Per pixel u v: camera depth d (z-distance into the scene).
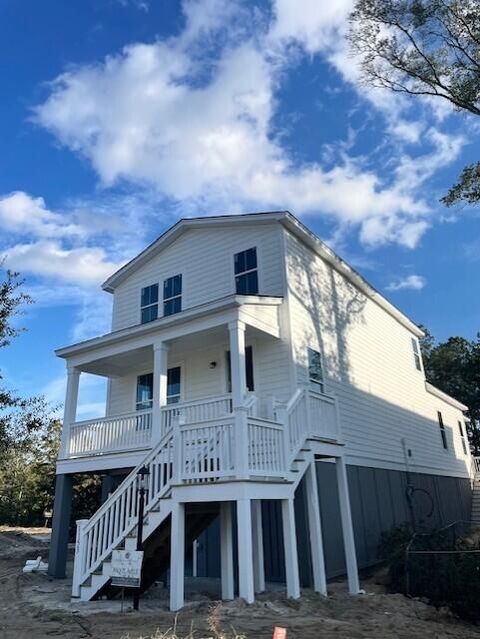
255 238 13.48
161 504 7.86
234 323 10.31
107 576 8.02
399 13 13.38
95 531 8.51
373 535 13.40
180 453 8.00
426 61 13.98
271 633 5.53
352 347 15.34
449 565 8.70
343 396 13.97
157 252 15.98
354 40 14.30
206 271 14.38
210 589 9.91
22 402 10.80
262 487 7.57
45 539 20.22
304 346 12.39
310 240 13.77
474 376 30.25
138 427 11.45
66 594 9.25
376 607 8.19
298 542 10.47
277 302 11.80
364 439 14.66
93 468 11.80
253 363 12.10
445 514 19.61
